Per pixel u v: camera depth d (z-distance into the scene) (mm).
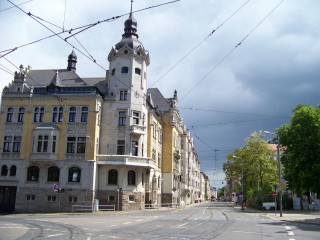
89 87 46750
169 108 65438
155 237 15820
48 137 45219
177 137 70250
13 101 47719
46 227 21344
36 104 47188
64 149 45469
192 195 102125
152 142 53562
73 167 45031
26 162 45719
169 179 62156
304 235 17219
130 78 48375
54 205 44312
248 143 60906
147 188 50656
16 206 44781
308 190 31812
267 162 59094
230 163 67125
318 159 31281
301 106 34281
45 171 45406
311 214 40719
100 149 47156
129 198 46000
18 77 48281
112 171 46250
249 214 41062
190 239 15062
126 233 17688
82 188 44188
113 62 49531
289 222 27312
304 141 31781
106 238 15461
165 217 32281
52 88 47344
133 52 48844
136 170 47031
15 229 20031
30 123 46750
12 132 46875
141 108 48625
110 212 41438
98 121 46656
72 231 18797
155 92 69312
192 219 29484
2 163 46250
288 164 33000
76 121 45938
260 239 15273
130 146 47188
